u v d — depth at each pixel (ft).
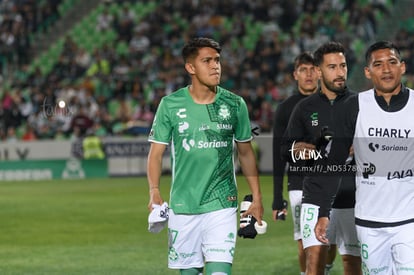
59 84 228.84
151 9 260.01
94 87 226.79
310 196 53.47
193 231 49.42
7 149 199.52
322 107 55.06
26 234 102.47
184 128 48.88
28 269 78.07
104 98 219.61
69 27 258.98
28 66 246.68
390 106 46.01
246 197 51.65
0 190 164.76
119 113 215.51
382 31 240.53
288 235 96.02
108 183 177.47
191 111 48.96
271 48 230.07
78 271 76.54
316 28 237.25
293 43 232.73
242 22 242.58
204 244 49.26
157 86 225.15
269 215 114.11
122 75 229.66
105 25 254.27
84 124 208.13
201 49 48.55
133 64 233.55
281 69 226.79
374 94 46.65
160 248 89.56
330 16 244.63
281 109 64.54
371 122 46.24
